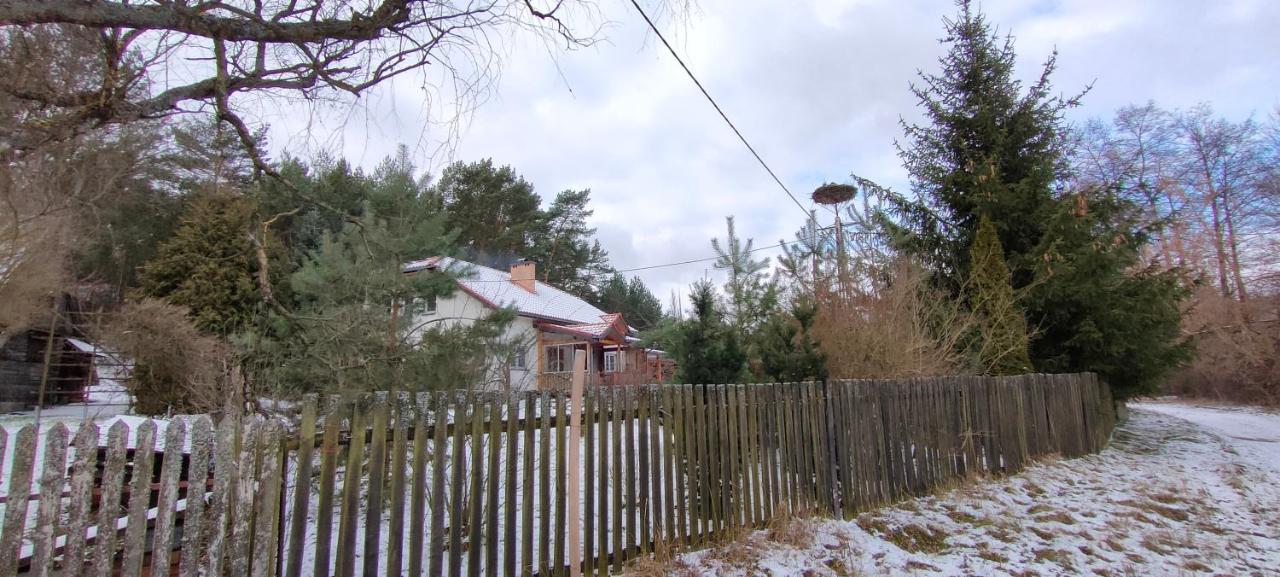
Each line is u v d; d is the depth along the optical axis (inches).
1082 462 365.1
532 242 1357.0
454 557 141.3
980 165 521.0
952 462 291.1
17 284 397.7
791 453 223.6
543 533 156.5
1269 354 935.7
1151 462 388.5
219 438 112.9
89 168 292.4
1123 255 447.2
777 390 223.8
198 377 265.6
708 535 194.4
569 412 181.0
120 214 508.7
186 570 106.4
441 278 275.9
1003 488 284.7
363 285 250.8
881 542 209.6
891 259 439.2
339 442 133.6
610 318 974.4
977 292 455.8
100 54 141.9
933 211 554.3
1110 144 1126.4
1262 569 200.5
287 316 202.1
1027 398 352.8
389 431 137.9
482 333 262.2
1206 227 1032.8
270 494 119.1
